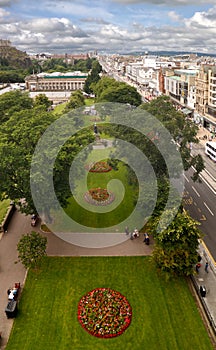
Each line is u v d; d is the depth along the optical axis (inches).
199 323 1318.9
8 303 1376.7
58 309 1396.4
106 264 1674.5
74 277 1587.1
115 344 1228.5
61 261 1704.0
